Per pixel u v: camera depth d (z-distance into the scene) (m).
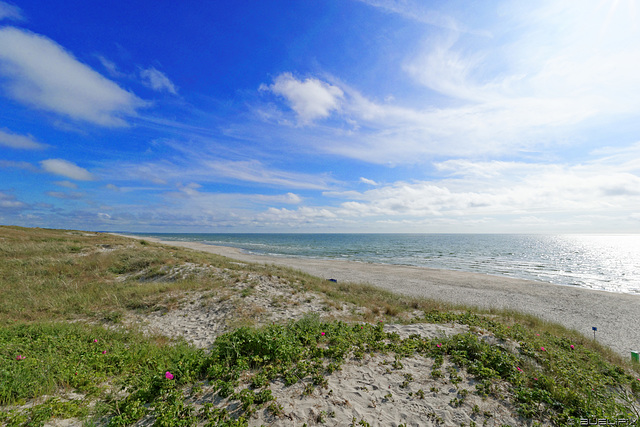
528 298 18.28
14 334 6.57
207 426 3.29
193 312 10.41
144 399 4.07
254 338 5.83
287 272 19.78
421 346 6.61
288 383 4.62
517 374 5.13
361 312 11.23
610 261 43.09
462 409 4.14
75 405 3.87
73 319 9.16
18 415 3.41
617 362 7.50
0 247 17.69
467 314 10.19
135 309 10.49
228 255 39.59
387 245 76.19
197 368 4.96
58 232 31.09
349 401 4.24
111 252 19.80
